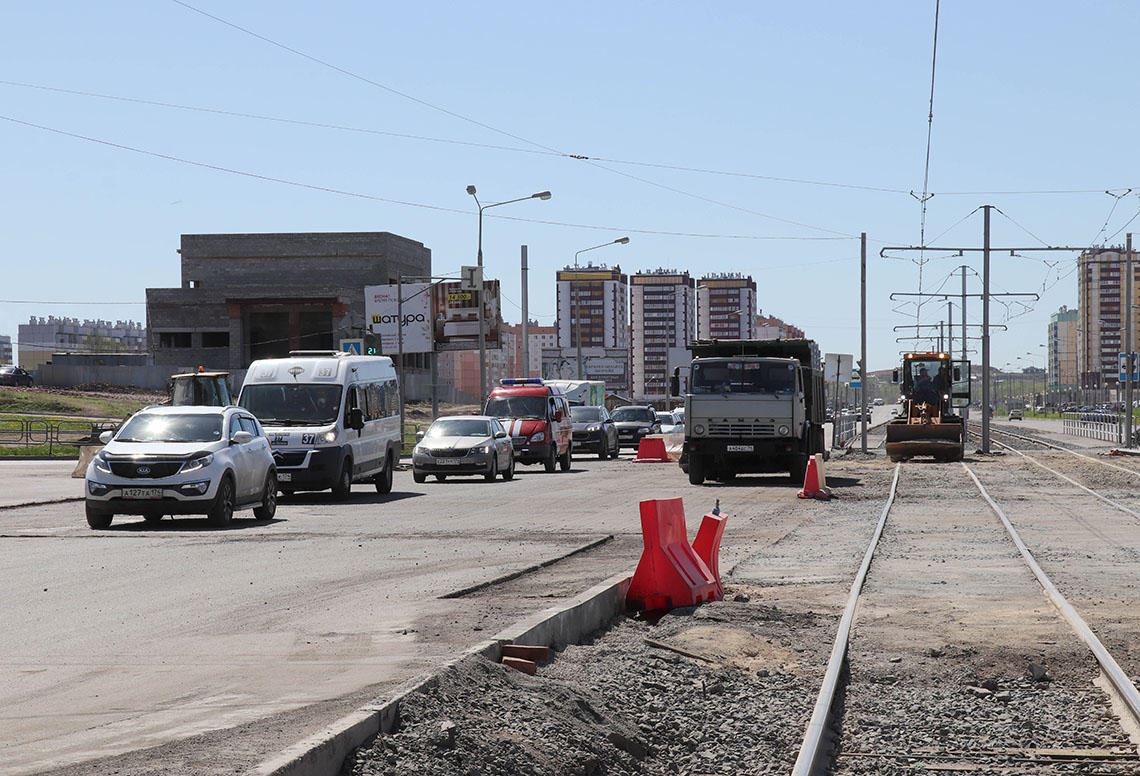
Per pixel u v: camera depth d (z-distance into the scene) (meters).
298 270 115.88
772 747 8.38
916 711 9.31
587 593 12.45
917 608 13.71
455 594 13.39
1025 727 8.80
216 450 22.14
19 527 21.94
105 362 115.88
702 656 10.92
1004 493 31.91
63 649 10.12
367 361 31.27
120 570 15.62
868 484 35.75
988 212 55.34
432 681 8.23
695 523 23.86
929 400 51.09
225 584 14.27
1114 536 21.38
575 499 29.52
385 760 6.88
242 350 110.19
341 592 13.59
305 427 28.36
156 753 6.59
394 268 118.00
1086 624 12.36
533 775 7.20
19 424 69.06
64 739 6.98
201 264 116.12
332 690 8.35
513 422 43.34
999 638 11.88
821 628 12.62
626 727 8.55
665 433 73.44
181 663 9.48
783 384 35.47
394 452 32.53
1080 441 75.19
